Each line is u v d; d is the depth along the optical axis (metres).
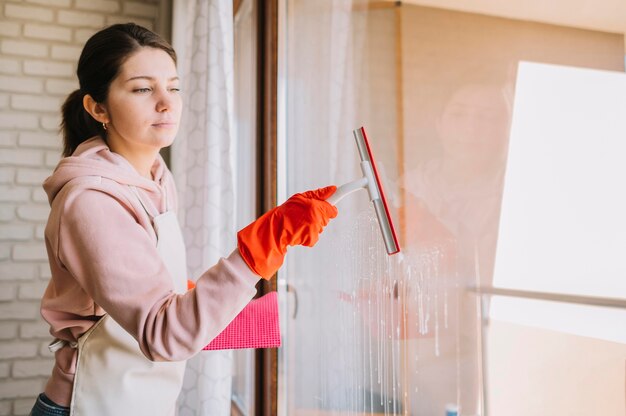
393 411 0.91
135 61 0.84
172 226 0.94
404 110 0.88
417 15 0.84
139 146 0.92
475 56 0.69
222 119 1.71
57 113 2.17
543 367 0.58
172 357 0.69
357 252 1.07
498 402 0.65
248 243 0.68
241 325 1.00
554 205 0.56
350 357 1.10
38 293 2.11
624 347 0.48
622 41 0.50
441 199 0.76
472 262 0.69
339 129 1.17
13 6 2.15
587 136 0.53
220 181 1.69
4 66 2.12
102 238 0.73
